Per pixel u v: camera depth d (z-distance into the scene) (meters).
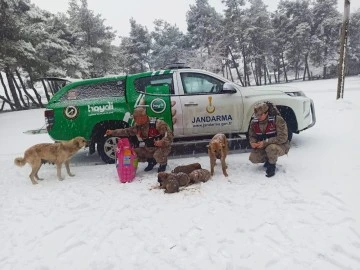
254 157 5.16
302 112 6.48
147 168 5.81
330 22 52.28
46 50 30.92
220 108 6.29
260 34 50.41
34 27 27.67
